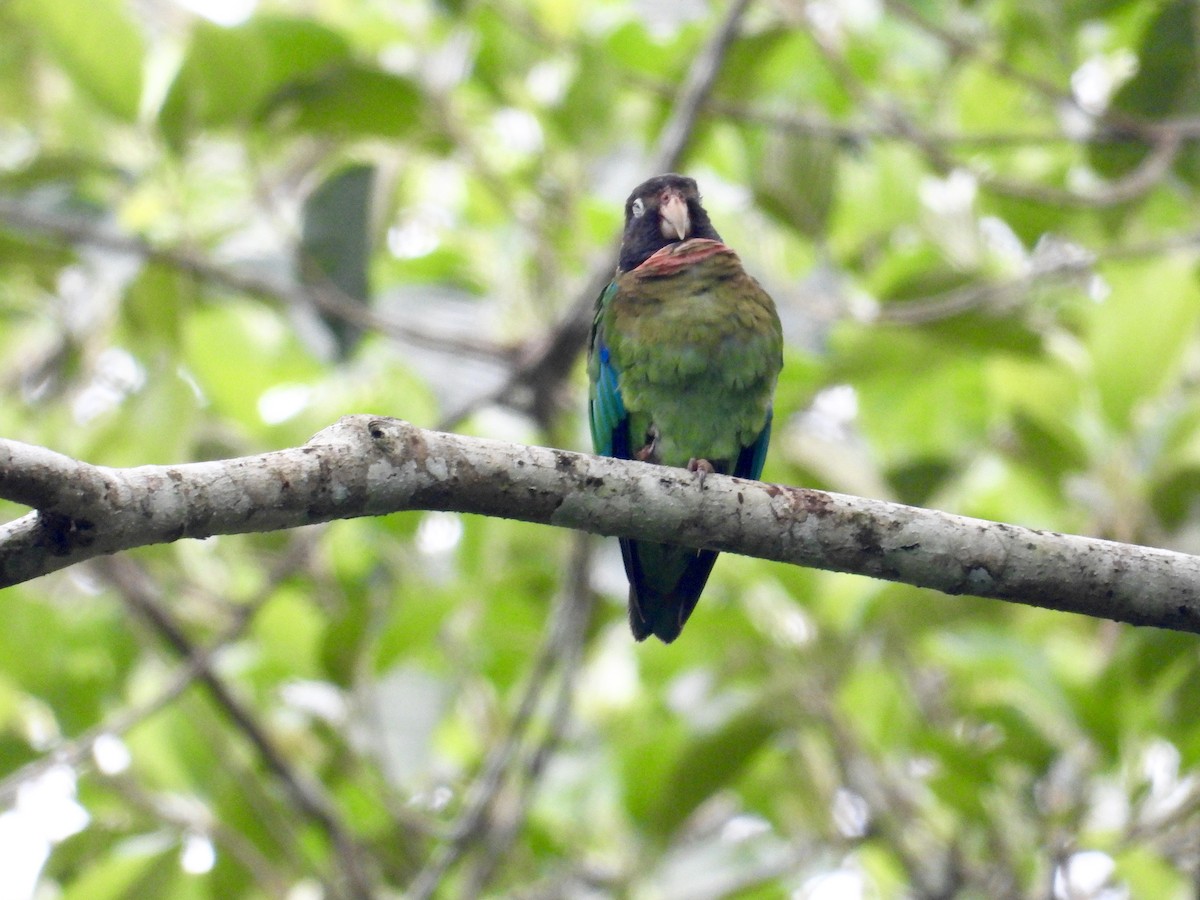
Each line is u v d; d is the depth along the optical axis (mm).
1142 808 11141
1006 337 11383
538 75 12969
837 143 11680
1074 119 13305
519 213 12461
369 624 11367
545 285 12742
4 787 9852
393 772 11531
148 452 11242
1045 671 10977
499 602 13258
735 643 11961
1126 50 13531
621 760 12617
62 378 13078
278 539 12906
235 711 11766
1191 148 11703
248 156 11680
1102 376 11141
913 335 12195
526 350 12016
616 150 13820
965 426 13586
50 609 11523
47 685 11398
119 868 10992
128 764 11883
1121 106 11672
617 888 12070
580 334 11633
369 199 11305
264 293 11531
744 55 12375
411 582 12219
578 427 12883
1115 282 11820
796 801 12578
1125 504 11305
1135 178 11516
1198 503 10805
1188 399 12094
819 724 11680
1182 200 13055
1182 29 11312
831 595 12352
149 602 12031
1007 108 13617
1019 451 12305
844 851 12141
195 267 11203
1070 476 11797
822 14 14023
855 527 6789
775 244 13742
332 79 11414
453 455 6398
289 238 11375
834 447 12711
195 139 11328
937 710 13125
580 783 13414
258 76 10984
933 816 12336
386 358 13992
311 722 11875
